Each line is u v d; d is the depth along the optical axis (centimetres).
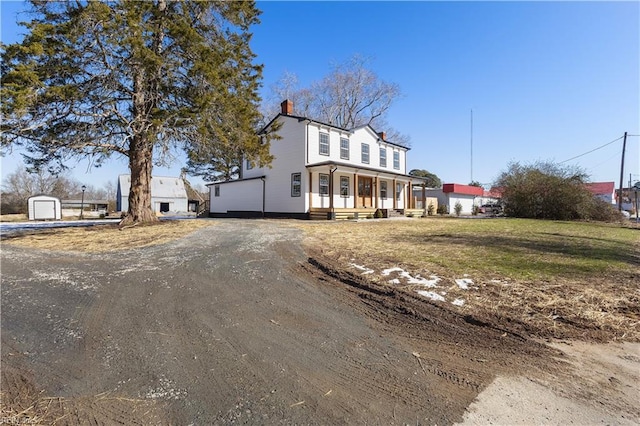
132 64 1053
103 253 754
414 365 266
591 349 284
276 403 219
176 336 322
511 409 209
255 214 2202
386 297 421
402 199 2588
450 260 611
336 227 1291
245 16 1383
